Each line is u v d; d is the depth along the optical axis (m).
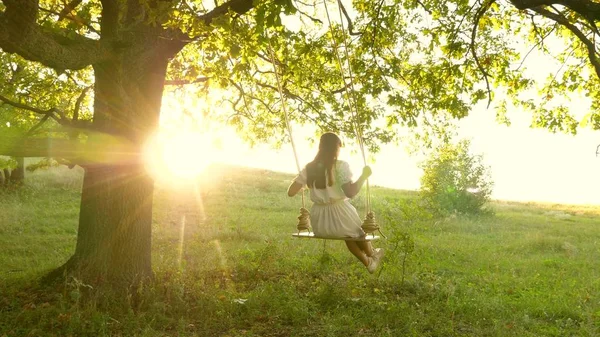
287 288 9.73
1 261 13.27
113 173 9.43
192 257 13.48
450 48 10.89
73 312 7.96
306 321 8.38
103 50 7.35
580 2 7.95
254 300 8.98
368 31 11.48
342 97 12.08
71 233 18.44
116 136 8.70
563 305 9.74
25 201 24.44
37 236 17.17
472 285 11.26
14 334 7.38
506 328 8.22
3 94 11.73
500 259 15.20
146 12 8.51
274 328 8.12
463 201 26.72
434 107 11.27
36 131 8.62
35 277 10.23
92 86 10.38
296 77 12.18
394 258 10.59
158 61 9.63
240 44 7.77
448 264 13.84
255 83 12.88
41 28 6.79
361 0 11.88
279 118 13.54
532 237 19.78
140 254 9.55
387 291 10.30
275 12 6.04
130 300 8.85
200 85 13.05
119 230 9.38
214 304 8.77
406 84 11.88
